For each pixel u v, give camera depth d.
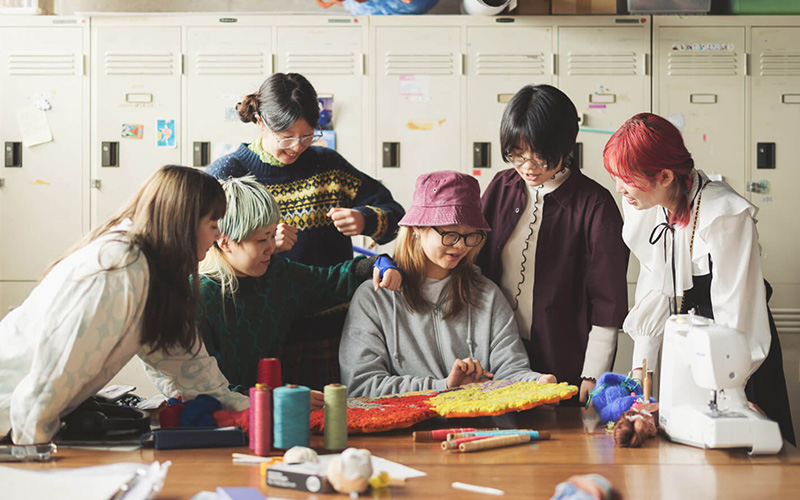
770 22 3.63
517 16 3.62
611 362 2.11
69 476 1.22
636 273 3.65
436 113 3.64
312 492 1.23
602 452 1.48
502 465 1.39
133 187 3.66
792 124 3.66
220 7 4.04
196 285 1.60
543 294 2.17
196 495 1.20
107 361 1.56
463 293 2.06
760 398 2.01
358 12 3.66
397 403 1.73
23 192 3.67
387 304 2.06
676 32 3.64
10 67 3.64
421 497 1.21
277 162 2.21
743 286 1.80
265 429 1.43
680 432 1.54
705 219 1.82
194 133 3.64
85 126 3.65
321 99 3.63
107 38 3.63
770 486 1.28
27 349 1.52
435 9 3.95
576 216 2.16
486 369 2.05
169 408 1.60
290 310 2.09
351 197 2.36
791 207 3.68
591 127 3.66
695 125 3.67
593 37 3.63
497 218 2.27
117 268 1.47
